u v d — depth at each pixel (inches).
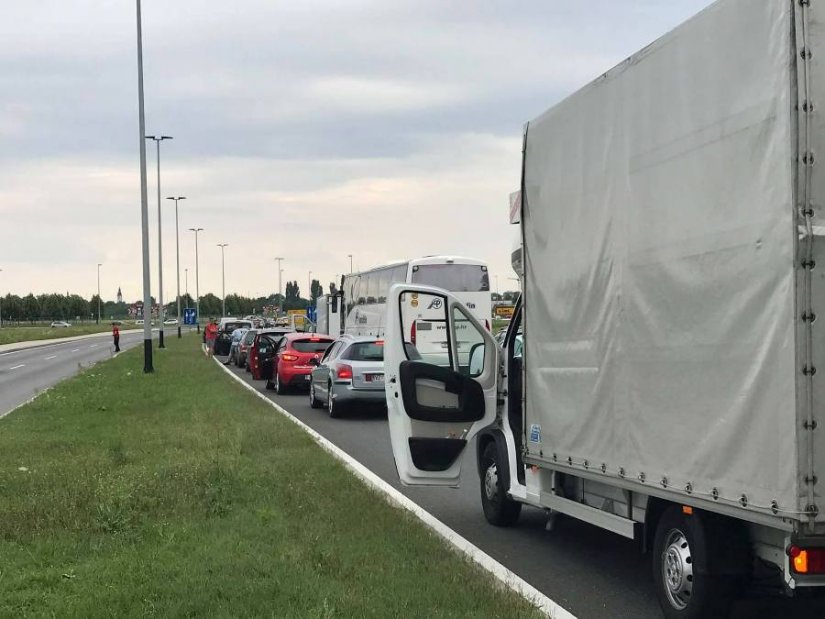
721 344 200.7
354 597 238.1
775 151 185.9
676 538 228.5
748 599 221.1
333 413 786.8
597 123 261.6
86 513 340.5
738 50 198.5
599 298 257.3
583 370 266.8
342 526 328.8
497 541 332.8
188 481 400.2
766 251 187.3
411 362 342.3
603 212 255.9
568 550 319.0
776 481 183.0
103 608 228.5
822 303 179.9
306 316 2883.9
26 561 278.5
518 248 335.9
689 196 214.2
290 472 441.1
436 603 237.5
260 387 1155.3
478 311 1141.7
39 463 482.3
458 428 345.4
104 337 4042.8
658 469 225.3
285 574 260.8
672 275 220.1
